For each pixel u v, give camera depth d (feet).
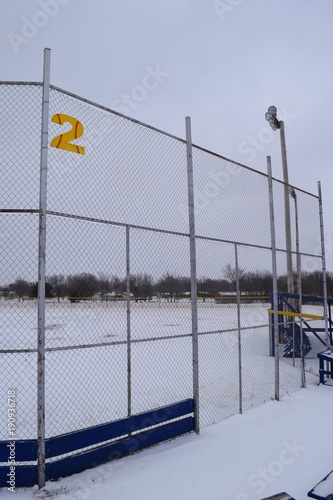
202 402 25.25
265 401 25.72
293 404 25.05
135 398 26.48
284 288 46.70
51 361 43.37
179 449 17.52
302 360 30.53
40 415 13.99
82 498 13.03
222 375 34.22
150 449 17.58
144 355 48.42
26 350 14.12
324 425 20.80
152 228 19.35
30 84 15.31
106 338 59.36
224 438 18.90
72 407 24.59
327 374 32.55
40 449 13.91
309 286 41.34
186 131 21.89
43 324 14.25
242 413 23.03
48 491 13.41
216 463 15.99
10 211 14.46
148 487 13.89
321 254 36.65
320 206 37.09
